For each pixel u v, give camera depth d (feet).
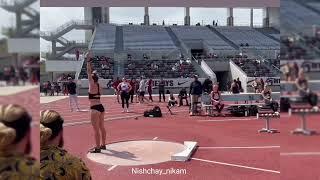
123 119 36.70
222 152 21.79
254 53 63.77
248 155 20.80
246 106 36.68
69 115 37.65
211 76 66.64
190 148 22.12
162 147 23.79
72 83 41.42
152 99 54.19
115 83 51.08
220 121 33.53
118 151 22.48
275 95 37.42
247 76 62.54
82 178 6.27
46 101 47.44
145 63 70.08
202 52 72.49
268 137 25.41
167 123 33.88
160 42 73.00
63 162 6.13
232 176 16.78
